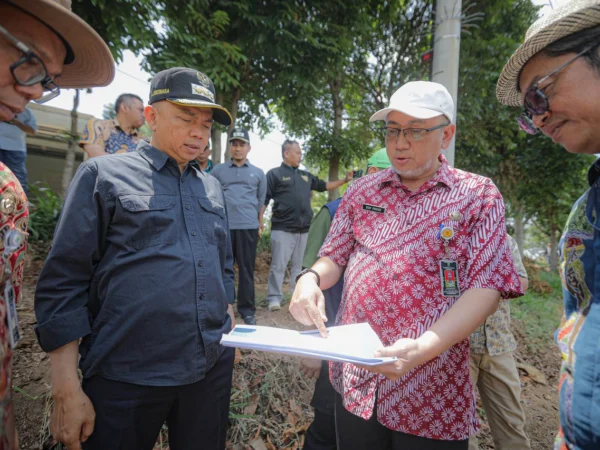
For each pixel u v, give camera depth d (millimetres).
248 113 7406
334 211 2057
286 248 4387
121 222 1313
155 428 1376
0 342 834
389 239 1319
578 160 7750
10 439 845
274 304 4270
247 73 6379
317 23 5879
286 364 2977
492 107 7047
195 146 1450
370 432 1339
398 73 7598
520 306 5836
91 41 974
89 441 1286
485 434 2844
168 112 1399
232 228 3787
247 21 5707
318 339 1137
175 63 4680
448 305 1214
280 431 2525
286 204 4422
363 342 1110
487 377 2041
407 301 1238
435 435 1212
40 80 864
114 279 1295
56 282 1250
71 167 5469
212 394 1484
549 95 926
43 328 1217
